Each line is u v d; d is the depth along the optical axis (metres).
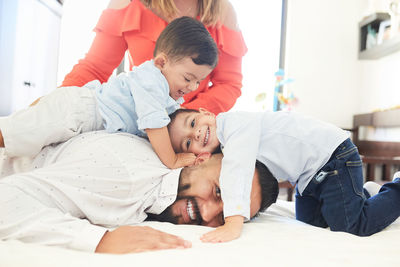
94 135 0.91
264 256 0.58
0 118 0.88
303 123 1.04
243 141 0.93
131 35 1.41
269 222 0.94
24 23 2.30
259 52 3.54
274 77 3.53
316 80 3.57
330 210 0.95
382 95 3.23
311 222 1.07
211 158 0.94
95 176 0.78
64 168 0.77
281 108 3.38
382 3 3.25
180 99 1.20
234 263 0.53
